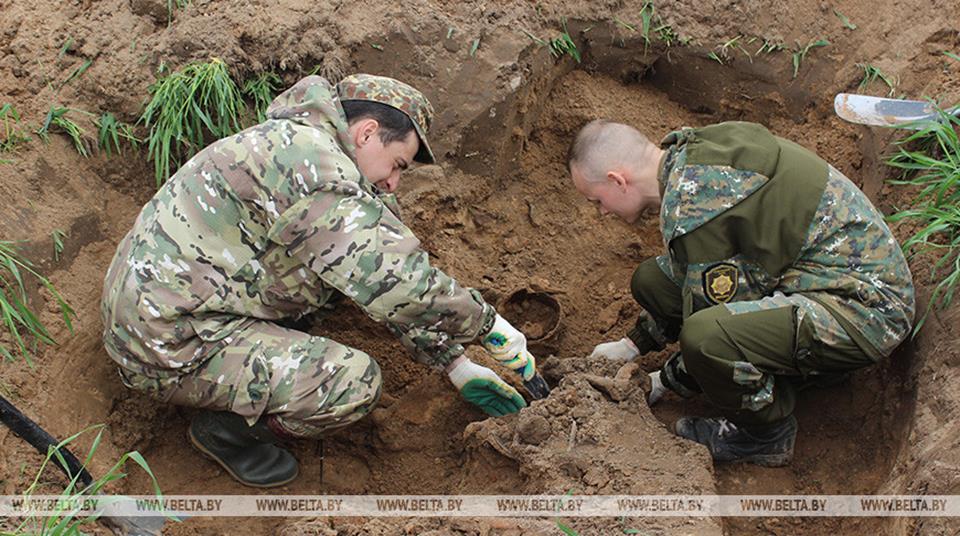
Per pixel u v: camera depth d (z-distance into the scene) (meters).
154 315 2.92
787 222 2.93
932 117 3.55
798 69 4.04
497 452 3.09
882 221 3.06
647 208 3.19
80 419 3.15
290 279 3.03
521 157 4.05
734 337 2.94
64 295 3.30
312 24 3.75
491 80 3.80
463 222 3.89
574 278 3.91
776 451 3.23
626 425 3.06
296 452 3.39
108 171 3.60
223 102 3.54
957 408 2.92
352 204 2.87
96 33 3.72
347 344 3.60
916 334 3.19
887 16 4.02
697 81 4.11
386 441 3.39
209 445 3.20
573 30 4.03
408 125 3.01
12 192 3.35
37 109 3.58
